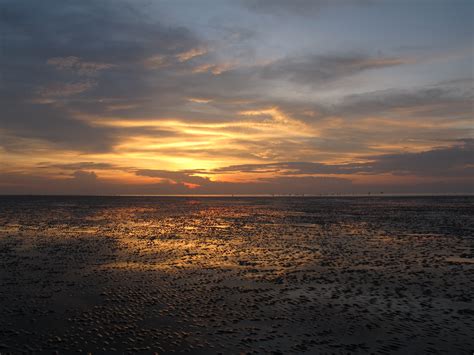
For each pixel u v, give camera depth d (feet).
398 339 35.09
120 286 53.52
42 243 95.25
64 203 396.57
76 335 35.88
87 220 168.86
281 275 60.34
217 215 206.90
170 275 60.39
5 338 34.99
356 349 33.04
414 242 96.22
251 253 81.10
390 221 159.53
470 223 147.64
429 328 37.60
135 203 417.28
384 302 45.88
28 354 31.78
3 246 89.76
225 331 37.06
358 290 51.26
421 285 53.57
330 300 46.88
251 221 164.55
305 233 117.70
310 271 63.16
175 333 36.50
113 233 118.32
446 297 47.80
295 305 45.01
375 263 69.41
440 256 76.02
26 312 42.16
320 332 36.86
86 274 60.95
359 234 114.21
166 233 118.93
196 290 51.52
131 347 33.37
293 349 33.12
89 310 43.04
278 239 103.76
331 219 172.55
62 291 50.80
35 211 236.63
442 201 428.97
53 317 40.68
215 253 81.15
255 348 33.27
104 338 35.24
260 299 47.39
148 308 43.86
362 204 355.15
